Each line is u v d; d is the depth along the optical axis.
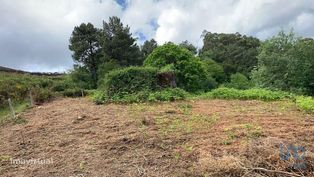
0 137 8.31
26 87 17.47
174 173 5.11
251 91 13.10
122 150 6.28
